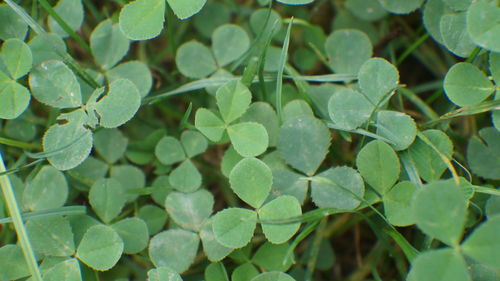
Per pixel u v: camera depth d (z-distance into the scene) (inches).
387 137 10.7
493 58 10.5
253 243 11.7
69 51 12.3
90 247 10.5
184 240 10.8
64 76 10.8
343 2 12.8
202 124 10.7
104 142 11.7
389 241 11.7
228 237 10.2
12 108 10.7
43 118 12.6
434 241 11.3
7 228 11.4
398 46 12.7
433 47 12.6
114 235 10.5
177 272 10.5
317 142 10.8
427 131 10.8
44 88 10.8
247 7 13.0
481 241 9.5
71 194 11.6
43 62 10.8
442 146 10.7
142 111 12.6
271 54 11.9
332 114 10.8
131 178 11.7
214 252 10.6
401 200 10.5
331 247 12.1
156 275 10.3
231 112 10.8
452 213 9.5
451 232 9.5
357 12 12.5
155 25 10.7
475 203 11.0
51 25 11.6
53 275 10.4
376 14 12.5
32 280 10.4
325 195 10.6
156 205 11.8
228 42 11.9
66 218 10.7
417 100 12.0
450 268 9.5
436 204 9.5
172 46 12.4
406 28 12.6
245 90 10.8
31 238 10.6
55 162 10.5
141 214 11.4
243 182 10.3
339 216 11.9
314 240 11.7
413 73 13.0
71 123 10.6
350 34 11.8
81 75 11.2
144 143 11.9
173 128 12.8
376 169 10.5
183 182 11.1
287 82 12.3
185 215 10.9
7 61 10.8
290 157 10.8
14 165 11.5
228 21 12.7
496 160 11.0
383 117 10.8
